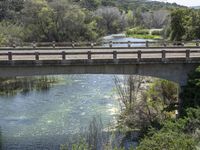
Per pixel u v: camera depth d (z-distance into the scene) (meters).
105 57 35.59
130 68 35.75
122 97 44.59
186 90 34.94
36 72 34.66
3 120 40.69
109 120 38.91
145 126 34.41
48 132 36.53
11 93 53.62
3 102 48.56
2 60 33.72
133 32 143.00
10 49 43.88
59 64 34.38
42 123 39.41
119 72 35.69
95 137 27.39
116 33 145.88
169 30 104.25
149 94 40.41
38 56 34.06
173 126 23.52
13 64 33.88
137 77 44.34
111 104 46.31
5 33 81.94
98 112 42.84
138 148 19.97
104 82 61.75
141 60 35.25
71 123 39.00
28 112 43.62
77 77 67.06
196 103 32.44
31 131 37.00
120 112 41.25
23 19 93.00
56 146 32.59
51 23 90.50
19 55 35.78
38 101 48.84
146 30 145.38
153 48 43.31
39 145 33.12
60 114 42.50
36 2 92.25
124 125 36.12
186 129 23.89
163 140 19.30
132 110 37.66
